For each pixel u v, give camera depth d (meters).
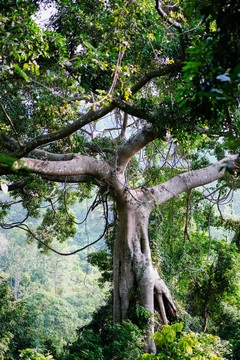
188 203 16.91
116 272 13.51
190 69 3.45
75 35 11.62
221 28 3.58
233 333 9.05
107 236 17.98
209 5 3.57
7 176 16.95
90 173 12.49
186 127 9.70
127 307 13.05
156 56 10.77
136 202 13.45
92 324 17.72
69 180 14.12
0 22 7.26
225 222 19.03
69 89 12.22
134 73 12.43
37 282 52.12
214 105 3.94
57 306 35.97
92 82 11.82
